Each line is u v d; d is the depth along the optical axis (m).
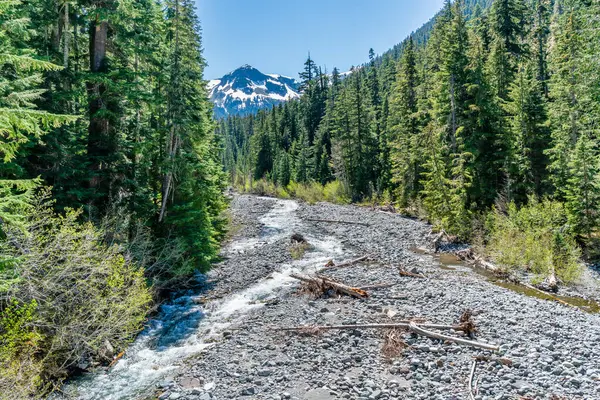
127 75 12.87
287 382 7.39
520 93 23.84
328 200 46.34
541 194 22.16
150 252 12.61
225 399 6.93
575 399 6.31
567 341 8.64
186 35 14.14
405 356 8.15
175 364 8.74
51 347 7.54
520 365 7.48
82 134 13.51
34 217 7.88
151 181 14.70
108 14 12.09
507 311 10.52
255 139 80.56
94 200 11.99
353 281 13.84
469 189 22.25
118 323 8.67
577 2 23.20
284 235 24.78
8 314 6.60
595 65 18.28
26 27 10.33
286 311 11.48
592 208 16.25
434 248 19.58
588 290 13.00
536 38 45.16
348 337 9.21
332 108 65.75
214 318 11.52
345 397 6.74
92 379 8.11
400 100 37.84
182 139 14.00
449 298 11.57
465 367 7.54
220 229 21.09
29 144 9.27
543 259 14.54
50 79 11.25
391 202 37.12
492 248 16.86
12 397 5.83
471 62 23.64
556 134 22.12
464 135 23.59
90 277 8.18
